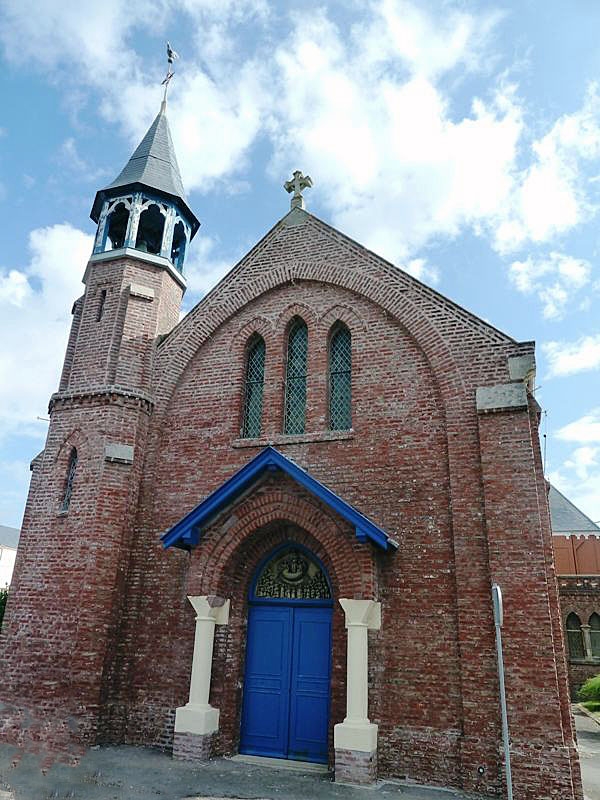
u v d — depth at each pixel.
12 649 12.18
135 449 13.58
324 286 14.17
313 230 14.81
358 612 10.62
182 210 16.94
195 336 14.81
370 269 13.75
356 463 12.34
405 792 9.45
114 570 12.49
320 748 11.09
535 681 9.76
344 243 14.30
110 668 12.09
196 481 13.51
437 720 10.22
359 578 10.79
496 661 10.09
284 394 13.84
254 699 11.80
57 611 12.13
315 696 11.43
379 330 13.23
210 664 11.46
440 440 11.92
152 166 16.80
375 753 10.12
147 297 15.15
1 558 69.88
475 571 10.73
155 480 13.77
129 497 13.17
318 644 11.72
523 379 11.51
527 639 9.98
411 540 11.41
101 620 12.04
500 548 10.59
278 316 14.37
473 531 10.98
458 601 10.64
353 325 13.52
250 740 11.57
